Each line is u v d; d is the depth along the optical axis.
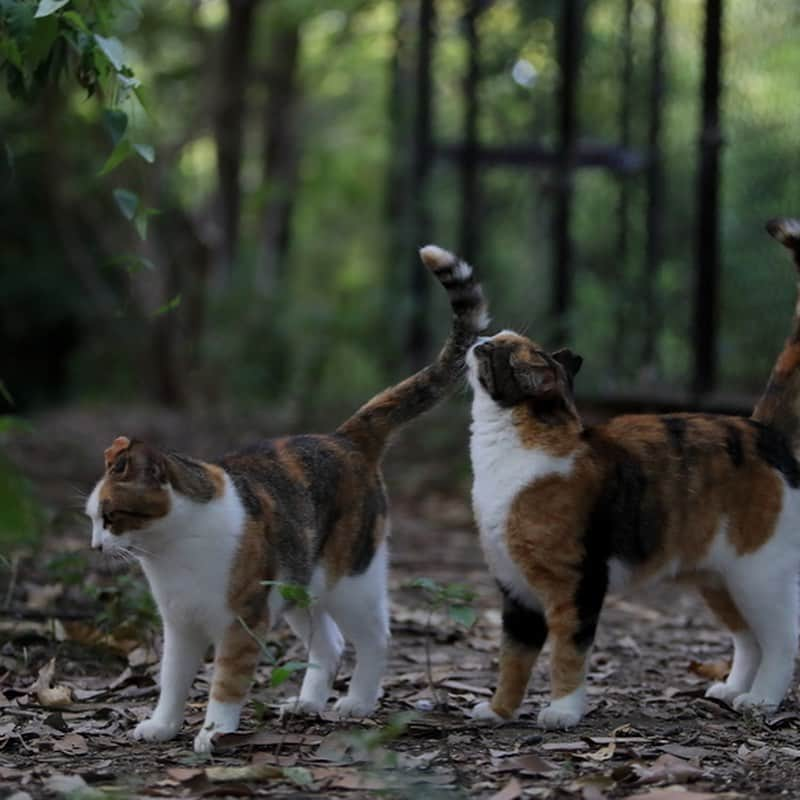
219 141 21.88
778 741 5.29
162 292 20.08
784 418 5.93
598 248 15.62
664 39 14.43
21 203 21.28
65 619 7.06
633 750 5.05
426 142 15.86
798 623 5.81
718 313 12.14
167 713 5.28
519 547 5.48
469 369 5.72
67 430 17.30
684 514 5.60
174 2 20.95
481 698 6.09
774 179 12.19
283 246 26.48
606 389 12.77
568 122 13.73
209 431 17.30
